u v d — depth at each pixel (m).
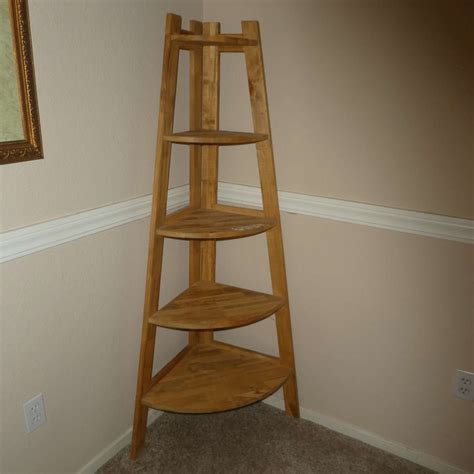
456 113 1.28
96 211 1.37
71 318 1.37
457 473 1.57
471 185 1.31
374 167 1.45
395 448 1.67
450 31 1.23
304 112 1.52
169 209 1.67
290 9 1.45
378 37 1.33
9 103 1.07
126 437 1.70
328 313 1.68
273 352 1.88
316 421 1.83
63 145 1.24
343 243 1.57
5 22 1.03
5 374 1.21
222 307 1.57
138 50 1.42
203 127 1.63
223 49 1.54
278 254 1.60
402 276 1.50
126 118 1.43
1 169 1.10
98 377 1.52
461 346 1.46
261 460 1.63
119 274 1.52
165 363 1.85
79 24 1.21
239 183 1.73
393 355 1.59
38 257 1.23
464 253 1.37
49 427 1.38
